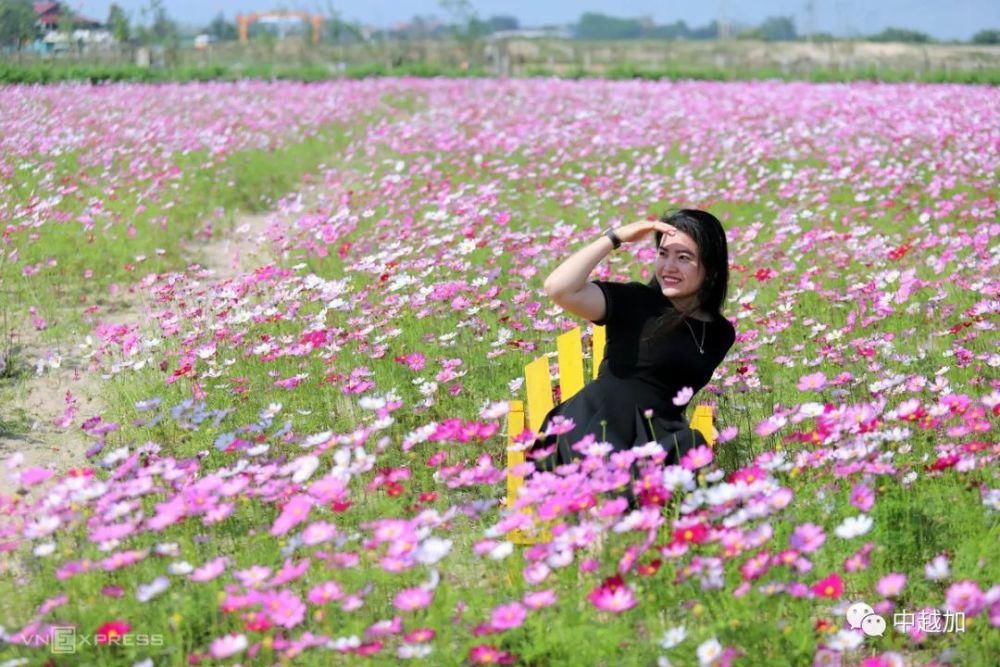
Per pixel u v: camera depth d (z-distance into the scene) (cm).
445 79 2820
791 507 361
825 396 489
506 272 735
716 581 292
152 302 771
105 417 536
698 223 381
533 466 345
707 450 343
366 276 733
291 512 332
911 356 532
